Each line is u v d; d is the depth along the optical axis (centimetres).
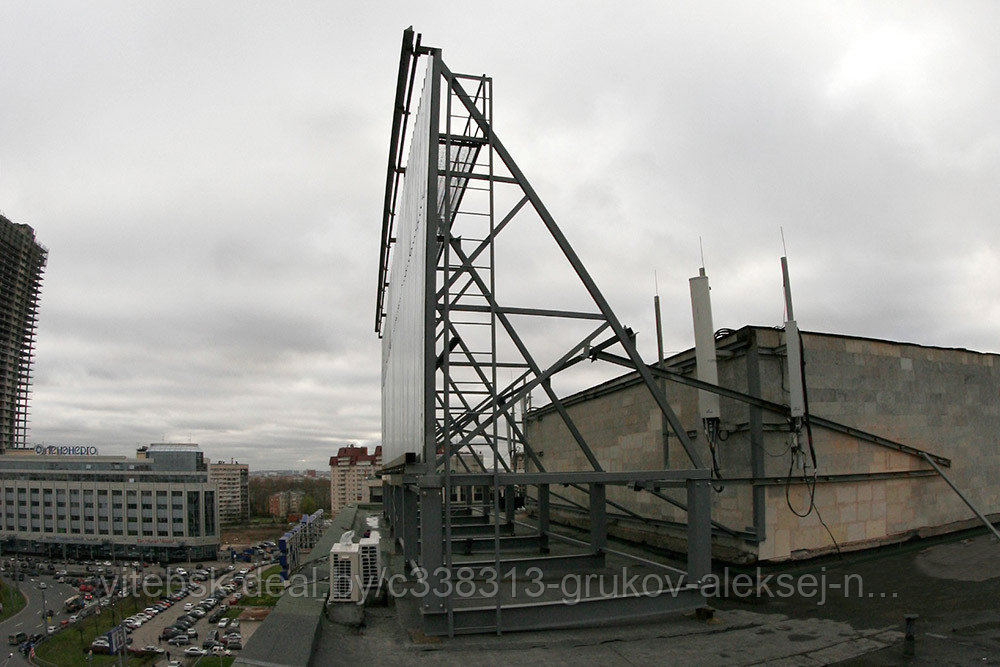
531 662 620
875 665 598
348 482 16812
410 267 1091
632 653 646
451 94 820
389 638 699
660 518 1298
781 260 1006
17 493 10581
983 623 700
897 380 1205
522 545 1284
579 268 851
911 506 1178
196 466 12350
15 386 14738
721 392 932
